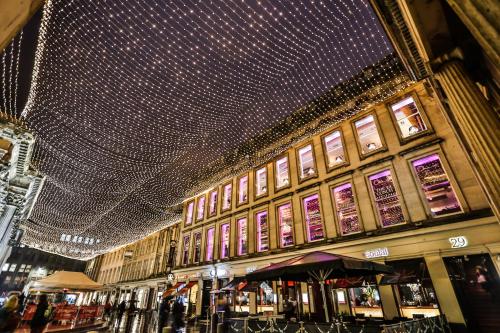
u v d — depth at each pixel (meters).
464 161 10.88
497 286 9.05
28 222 22.23
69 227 25.06
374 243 12.38
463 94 4.16
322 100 15.88
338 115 15.46
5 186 9.41
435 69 4.90
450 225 10.38
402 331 6.59
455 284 9.86
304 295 14.30
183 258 26.44
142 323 18.67
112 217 25.77
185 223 27.98
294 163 18.16
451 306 9.48
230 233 21.28
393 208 12.57
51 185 16.25
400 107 13.79
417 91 13.14
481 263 9.56
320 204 15.41
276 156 19.89
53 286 16.83
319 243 14.62
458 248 9.99
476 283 9.49
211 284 21.30
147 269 35.41
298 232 16.08
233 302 18.84
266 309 16.22
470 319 9.20
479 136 3.73
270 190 19.28
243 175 22.78
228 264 20.11
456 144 11.27
